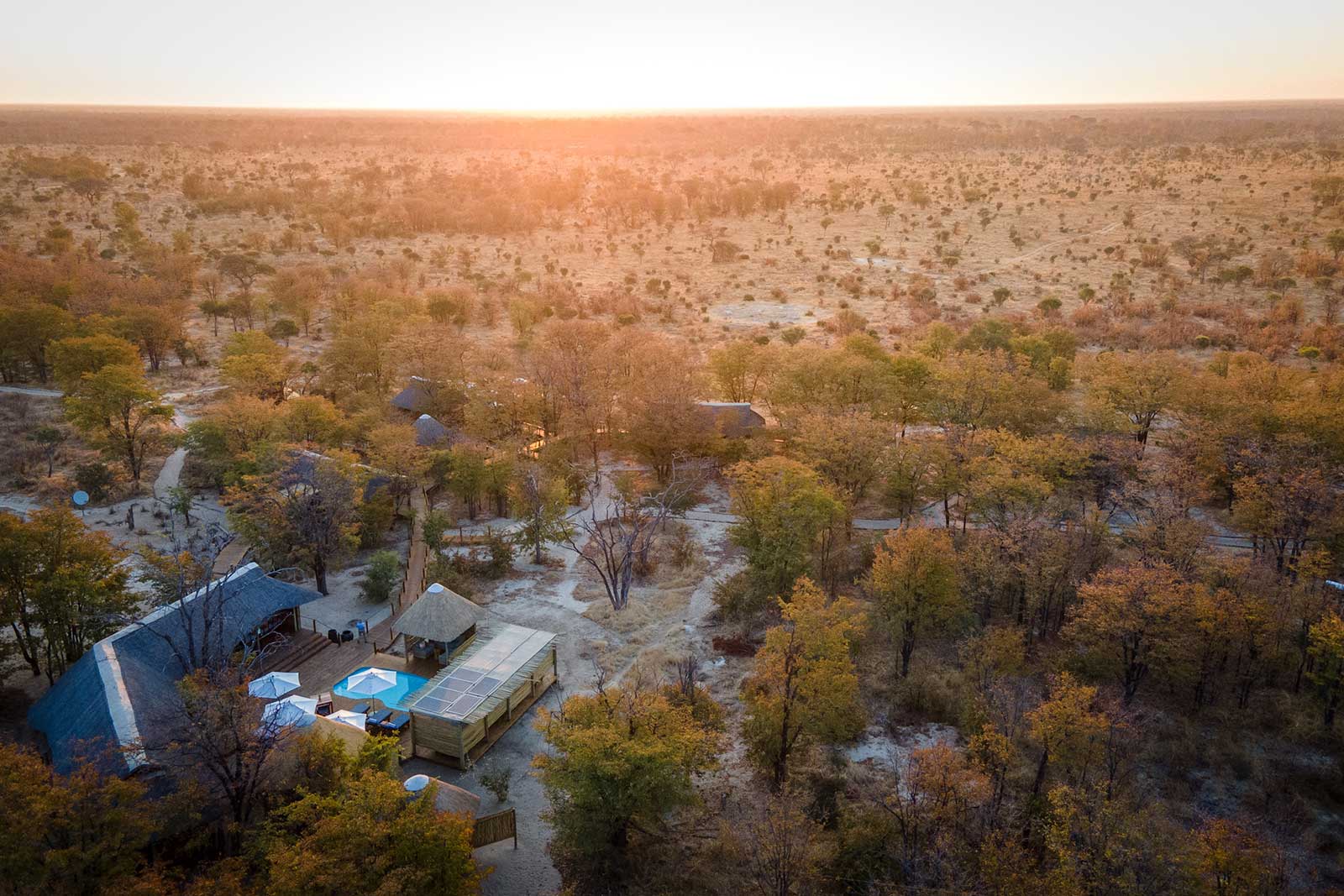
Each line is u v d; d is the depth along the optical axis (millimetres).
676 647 59219
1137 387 85312
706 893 38594
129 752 36688
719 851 40594
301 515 62656
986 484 65688
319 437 82000
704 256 194250
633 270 183750
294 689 47969
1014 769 45438
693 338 136000
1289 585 55969
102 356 91625
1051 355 107125
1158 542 60344
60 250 166250
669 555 73000
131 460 82375
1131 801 42531
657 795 39531
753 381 107500
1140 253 182750
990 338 111500
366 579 66562
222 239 199125
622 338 110062
